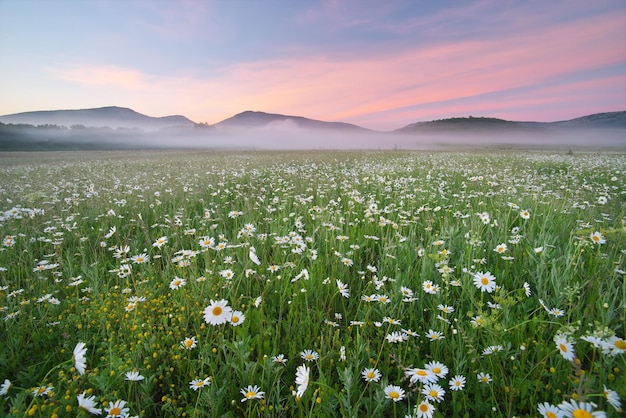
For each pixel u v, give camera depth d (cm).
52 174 1488
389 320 294
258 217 686
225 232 582
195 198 877
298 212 723
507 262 406
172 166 1836
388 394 208
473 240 422
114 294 366
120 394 243
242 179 1250
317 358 263
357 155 2645
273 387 236
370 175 1236
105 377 229
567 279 336
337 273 416
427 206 671
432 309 332
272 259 466
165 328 323
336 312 357
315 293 372
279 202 805
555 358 257
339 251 461
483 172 1334
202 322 324
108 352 272
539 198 756
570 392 224
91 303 350
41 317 337
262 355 288
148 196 905
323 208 631
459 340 266
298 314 341
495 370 255
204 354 266
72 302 372
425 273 386
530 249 436
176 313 335
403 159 2056
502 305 279
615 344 200
